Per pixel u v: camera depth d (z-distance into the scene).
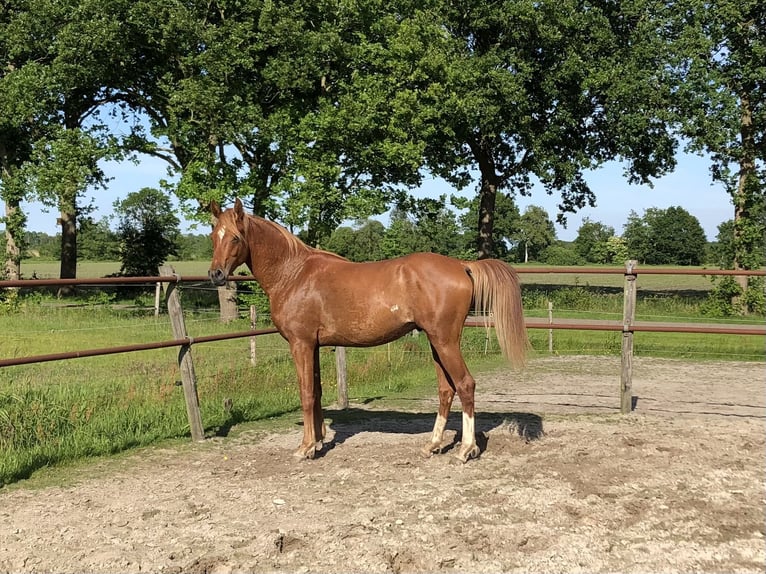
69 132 18.56
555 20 24.53
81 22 17.31
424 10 22.55
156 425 6.87
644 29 25.09
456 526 4.11
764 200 25.86
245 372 9.16
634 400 8.73
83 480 5.28
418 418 7.55
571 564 3.59
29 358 5.11
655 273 7.31
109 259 68.19
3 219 23.86
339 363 8.30
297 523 4.22
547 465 5.32
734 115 24.20
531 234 82.62
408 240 29.97
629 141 26.25
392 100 18.95
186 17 17.36
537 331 18.25
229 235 5.47
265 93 19.81
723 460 5.40
